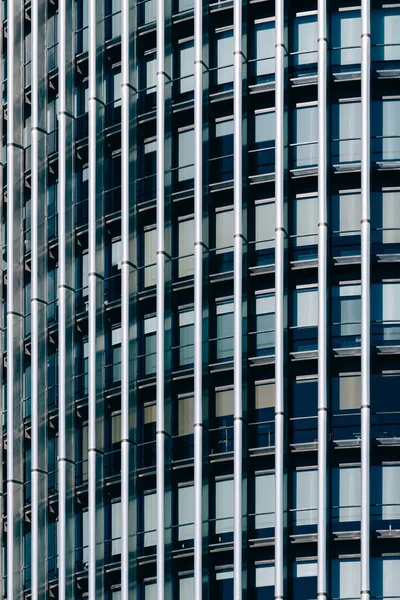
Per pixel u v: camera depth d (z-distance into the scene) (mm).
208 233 94062
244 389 91188
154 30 98438
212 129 95688
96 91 99062
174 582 91062
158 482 91688
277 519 88688
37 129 101750
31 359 98938
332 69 95062
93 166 98000
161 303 94000
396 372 91312
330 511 89375
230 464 91062
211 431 91812
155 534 92250
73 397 97000
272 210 93688
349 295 92125
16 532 97875
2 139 105938
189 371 93250
